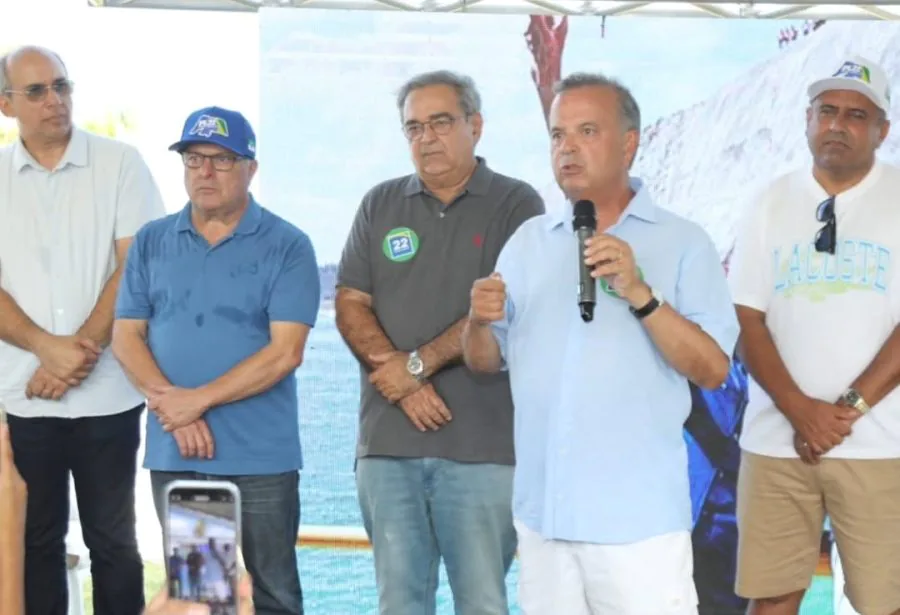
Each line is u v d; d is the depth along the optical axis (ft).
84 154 10.91
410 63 11.55
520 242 8.39
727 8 11.55
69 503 11.06
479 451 9.38
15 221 10.79
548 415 7.93
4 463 3.80
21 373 10.78
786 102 11.47
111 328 10.64
